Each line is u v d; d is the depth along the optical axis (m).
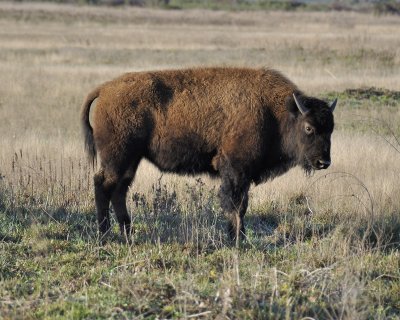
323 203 35.44
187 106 31.00
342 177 38.81
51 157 43.69
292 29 181.88
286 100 30.86
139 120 31.00
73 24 194.75
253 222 33.44
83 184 38.03
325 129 30.66
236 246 27.78
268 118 31.17
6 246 28.12
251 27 192.50
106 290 23.48
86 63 104.00
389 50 112.81
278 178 39.47
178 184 38.44
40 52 118.25
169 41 138.38
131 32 165.25
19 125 60.53
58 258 27.03
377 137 52.03
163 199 32.81
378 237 27.88
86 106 32.16
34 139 49.50
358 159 42.94
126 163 31.28
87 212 34.34
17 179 38.03
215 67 32.31
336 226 30.41
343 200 35.38
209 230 29.77
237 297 21.77
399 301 23.09
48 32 162.00
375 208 33.25
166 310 21.28
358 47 117.56
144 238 29.91
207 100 31.05
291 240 30.12
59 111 67.75
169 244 28.69
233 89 31.20
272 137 31.42
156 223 30.83
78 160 42.53
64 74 89.31
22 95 76.00
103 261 26.80
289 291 22.66
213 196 34.19
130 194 36.94
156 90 31.22
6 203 33.88
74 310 21.27
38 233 29.09
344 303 21.09
